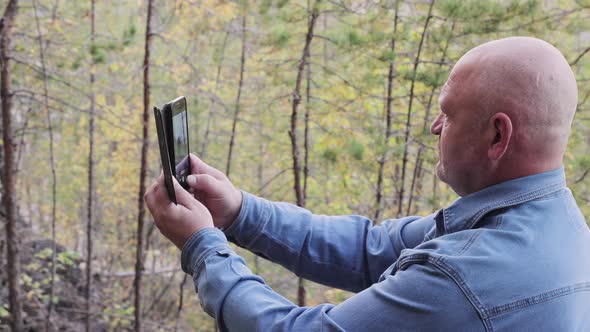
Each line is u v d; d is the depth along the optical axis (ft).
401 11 27.17
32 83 31.01
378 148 24.53
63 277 39.14
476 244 3.72
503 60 3.80
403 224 5.30
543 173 3.91
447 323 3.56
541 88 3.73
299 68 27.22
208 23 32.71
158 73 39.09
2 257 30.99
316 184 33.78
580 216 4.05
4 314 24.21
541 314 3.58
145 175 28.53
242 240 5.27
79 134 46.19
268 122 35.22
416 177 28.58
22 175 46.91
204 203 5.11
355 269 5.27
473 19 22.12
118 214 56.80
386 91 31.37
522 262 3.63
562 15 24.27
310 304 35.91
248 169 50.19
